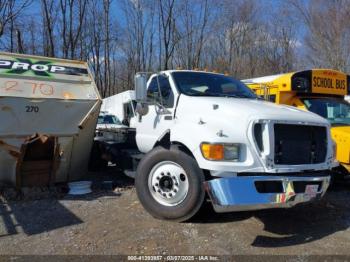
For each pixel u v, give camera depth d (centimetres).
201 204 563
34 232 546
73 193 741
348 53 2780
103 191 767
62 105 724
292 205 530
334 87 976
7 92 686
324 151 582
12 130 694
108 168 1021
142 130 710
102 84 3622
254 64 3438
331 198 755
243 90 724
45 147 726
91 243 507
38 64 766
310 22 2984
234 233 548
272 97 955
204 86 681
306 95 952
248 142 529
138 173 610
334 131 822
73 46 3011
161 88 684
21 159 706
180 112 625
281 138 541
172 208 579
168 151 582
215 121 555
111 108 2359
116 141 915
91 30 3431
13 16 2289
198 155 547
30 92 707
